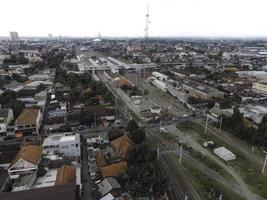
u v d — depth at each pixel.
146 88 155.12
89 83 146.62
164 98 133.75
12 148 74.19
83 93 126.06
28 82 147.25
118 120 98.12
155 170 58.56
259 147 78.50
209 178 62.25
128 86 144.62
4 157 66.25
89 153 72.25
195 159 71.75
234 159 71.19
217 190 57.19
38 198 46.44
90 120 92.44
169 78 173.00
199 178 62.19
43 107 107.62
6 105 104.75
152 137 85.56
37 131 87.12
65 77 164.12
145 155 65.62
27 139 82.44
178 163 69.38
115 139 78.19
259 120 95.19
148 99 127.44
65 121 94.19
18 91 124.12
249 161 70.94
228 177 62.78
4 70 182.38
